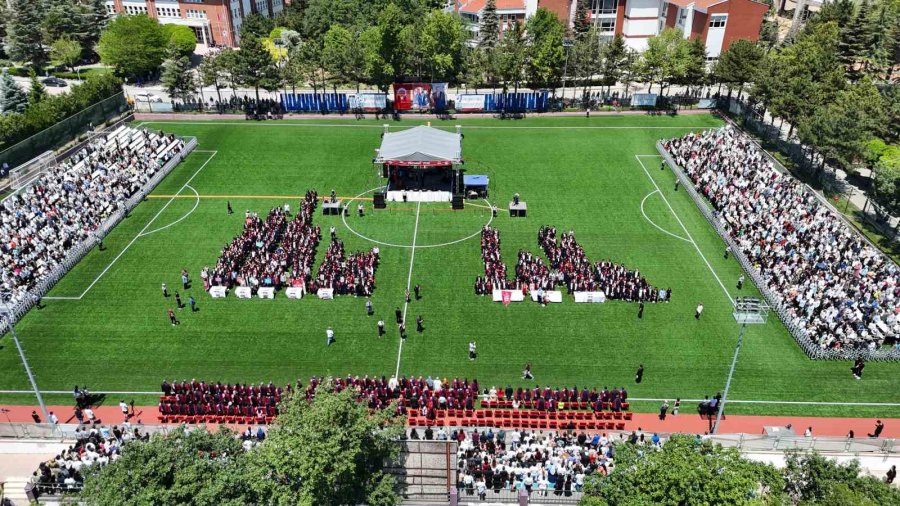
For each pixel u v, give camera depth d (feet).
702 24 413.59
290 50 435.53
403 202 277.03
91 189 265.13
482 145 330.13
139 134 324.80
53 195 256.32
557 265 228.02
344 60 383.45
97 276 227.81
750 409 176.24
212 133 342.23
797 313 203.82
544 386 183.32
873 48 400.67
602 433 167.43
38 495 144.97
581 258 227.61
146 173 289.12
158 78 439.63
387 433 129.70
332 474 114.52
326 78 433.07
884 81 397.60
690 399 179.73
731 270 232.94
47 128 318.45
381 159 274.98
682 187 290.56
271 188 287.69
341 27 424.46
